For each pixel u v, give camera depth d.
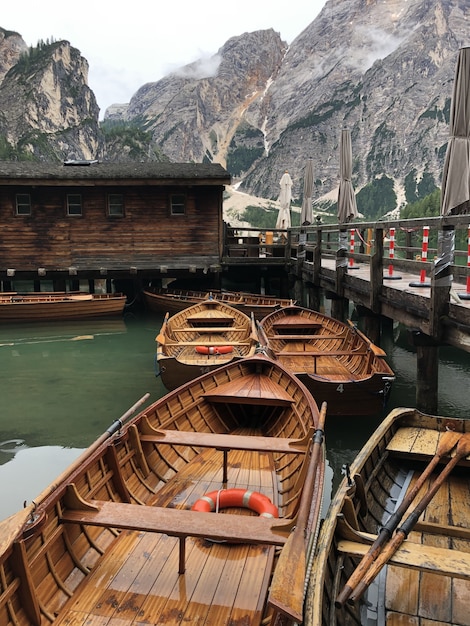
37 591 3.66
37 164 23.08
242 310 17.73
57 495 4.02
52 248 20.98
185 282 25.06
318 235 16.50
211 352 11.23
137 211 21.22
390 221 9.50
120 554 4.34
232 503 4.93
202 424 7.08
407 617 3.79
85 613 3.67
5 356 14.55
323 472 4.81
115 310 19.42
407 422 6.75
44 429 9.09
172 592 3.88
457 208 8.76
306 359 11.09
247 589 3.91
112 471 5.00
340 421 9.08
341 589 3.79
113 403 10.48
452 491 5.64
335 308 15.16
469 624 3.72
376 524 4.97
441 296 7.54
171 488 5.57
